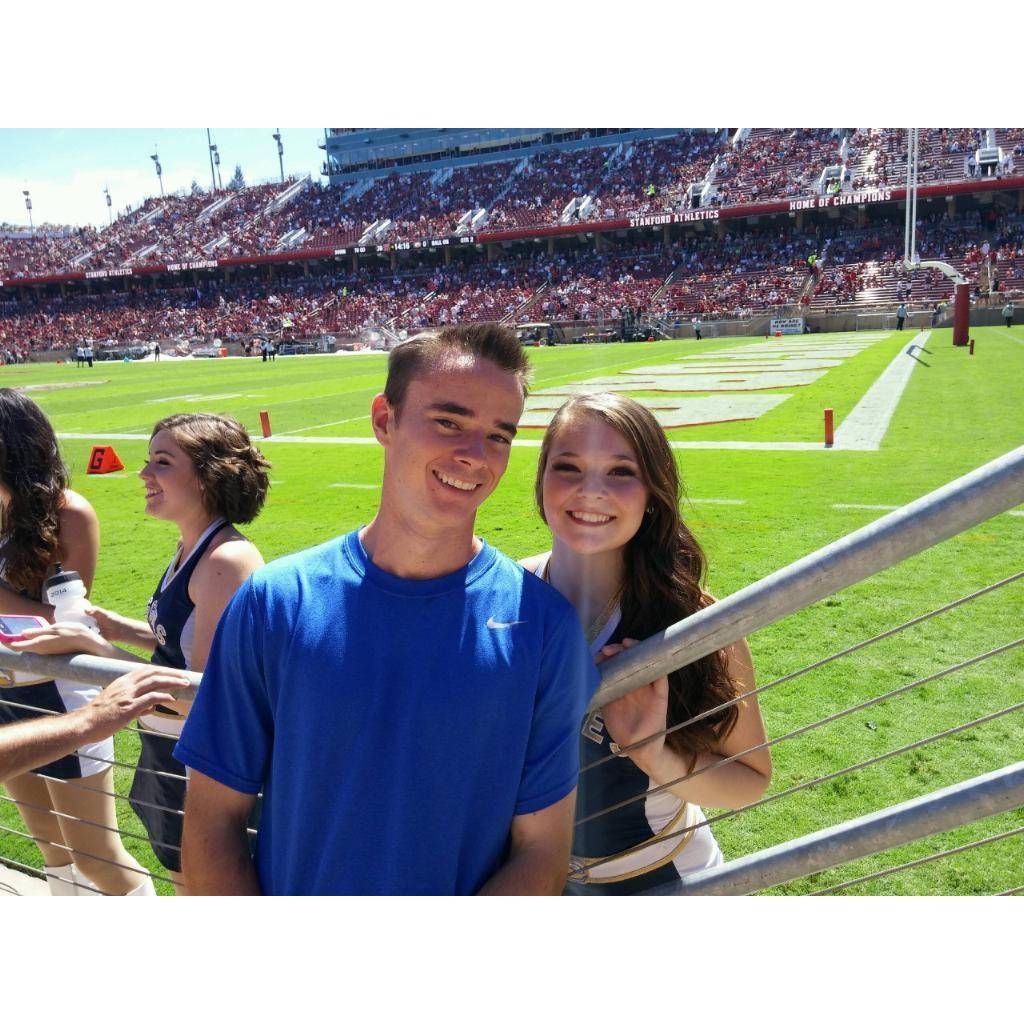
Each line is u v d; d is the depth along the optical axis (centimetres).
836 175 5078
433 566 155
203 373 3753
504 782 156
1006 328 3572
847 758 404
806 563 146
